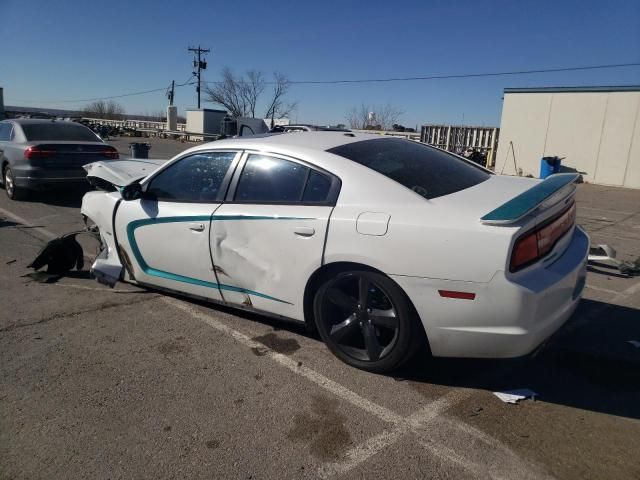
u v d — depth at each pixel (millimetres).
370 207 3158
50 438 2709
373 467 2484
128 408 2973
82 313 4328
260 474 2443
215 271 3916
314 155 3504
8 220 7930
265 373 3359
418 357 3582
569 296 3104
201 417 2887
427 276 2898
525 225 2768
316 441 2680
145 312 4348
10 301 4602
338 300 3328
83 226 7555
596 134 17359
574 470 2457
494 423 2832
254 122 25984
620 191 15422
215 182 3943
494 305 2770
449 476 2422
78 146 9359
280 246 3482
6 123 10016
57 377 3309
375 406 2990
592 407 2992
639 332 4031
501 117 19641
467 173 3775
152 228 4250
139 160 6133
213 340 3828
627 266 5613
